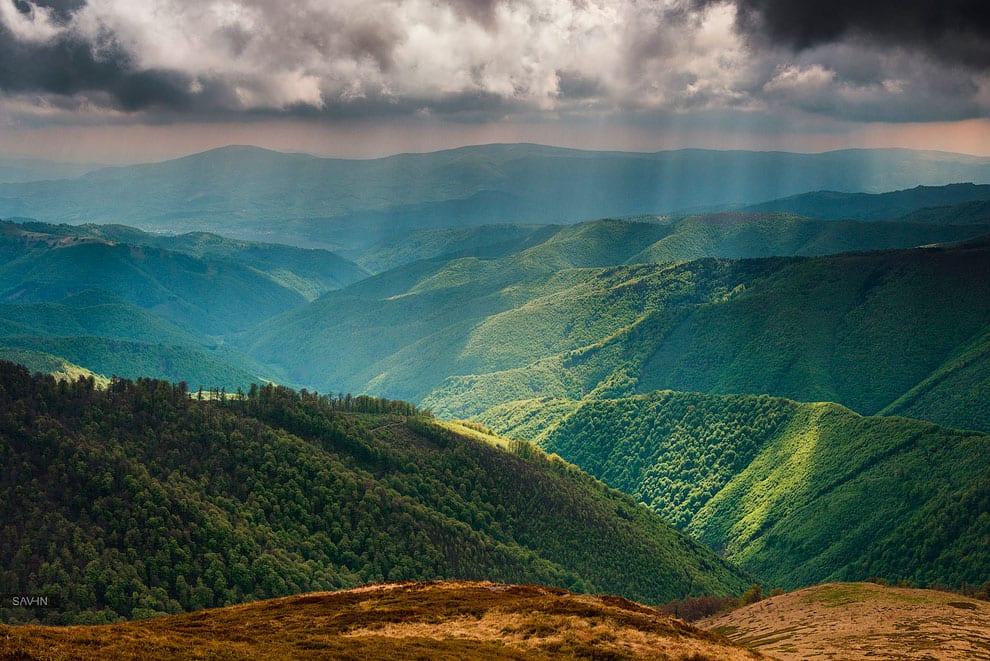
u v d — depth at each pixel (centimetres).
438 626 10606
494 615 10969
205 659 8138
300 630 10444
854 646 13875
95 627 10069
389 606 12144
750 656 9681
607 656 9069
